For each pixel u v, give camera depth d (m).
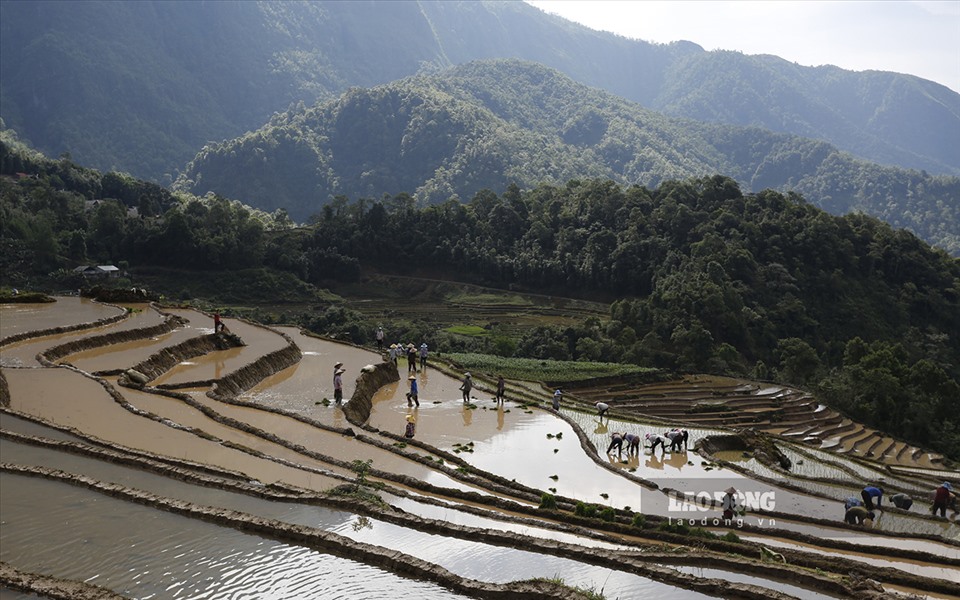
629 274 110.25
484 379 52.72
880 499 31.30
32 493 21.33
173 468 23.28
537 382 56.62
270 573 16.89
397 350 53.47
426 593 16.23
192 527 19.23
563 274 116.38
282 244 126.56
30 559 17.30
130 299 62.16
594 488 28.78
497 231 131.62
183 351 44.06
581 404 49.34
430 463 28.28
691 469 33.84
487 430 36.50
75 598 15.10
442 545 19.00
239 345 48.78
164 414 31.00
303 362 48.44
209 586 16.28
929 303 107.25
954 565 23.22
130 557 17.52
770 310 96.06
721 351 79.00
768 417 55.28
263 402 36.62
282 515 20.38
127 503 20.78
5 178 146.62
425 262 128.50
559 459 32.34
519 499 25.69
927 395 69.88
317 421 32.56
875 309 103.88
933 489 39.41
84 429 27.53
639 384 61.69
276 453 27.59
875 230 120.69
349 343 57.53
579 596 15.74
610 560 18.09
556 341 82.81
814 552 22.94
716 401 57.16
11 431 26.31
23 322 48.00
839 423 58.41
